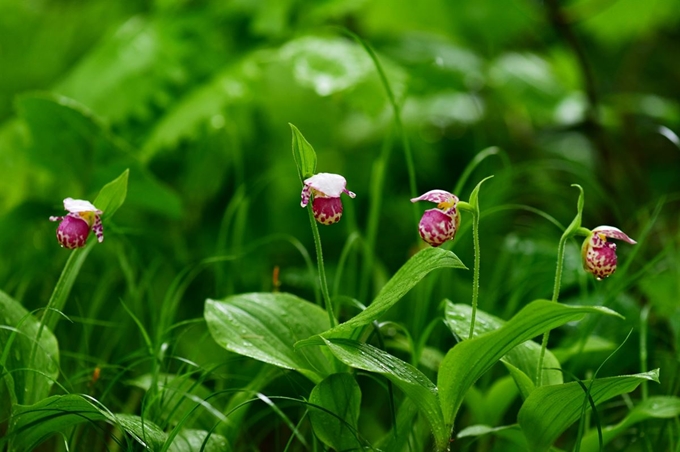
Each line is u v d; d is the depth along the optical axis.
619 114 2.36
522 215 2.14
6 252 1.82
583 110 2.11
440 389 1.36
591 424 1.52
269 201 2.03
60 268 1.70
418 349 1.47
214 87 1.81
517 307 1.65
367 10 2.31
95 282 1.71
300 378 1.51
